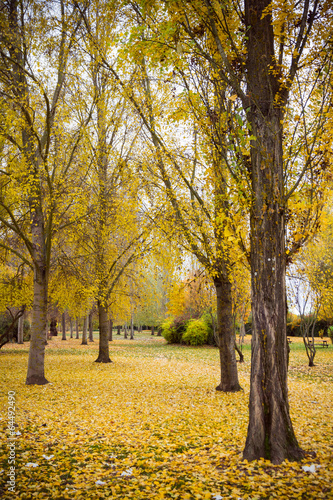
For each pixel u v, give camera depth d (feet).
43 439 17.02
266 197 14.37
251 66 15.17
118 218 40.01
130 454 15.35
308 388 32.14
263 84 14.97
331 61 14.10
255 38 15.08
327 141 14.56
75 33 30.60
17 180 30.99
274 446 13.17
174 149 28.60
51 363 49.24
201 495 10.98
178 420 21.04
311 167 14.84
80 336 165.89
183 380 36.86
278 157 14.65
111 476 12.93
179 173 28.04
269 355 13.76
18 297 47.85
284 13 14.43
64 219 38.45
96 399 26.55
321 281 47.80
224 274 29.89
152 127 29.07
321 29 14.71
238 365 51.72
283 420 13.50
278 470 12.28
